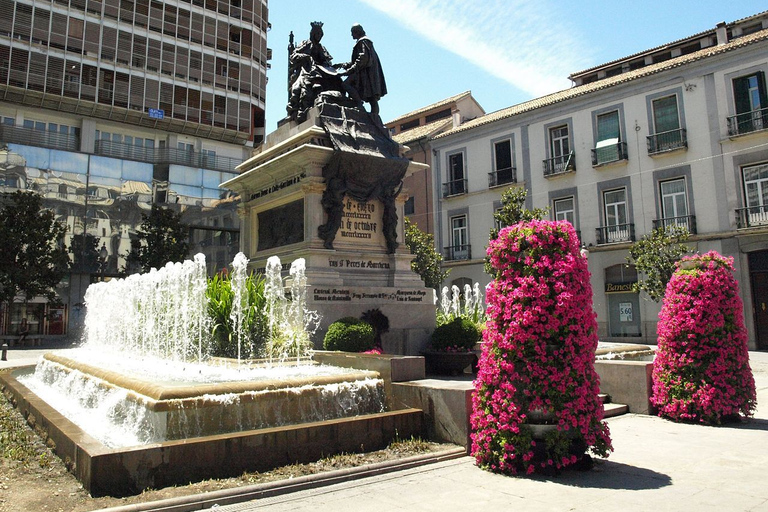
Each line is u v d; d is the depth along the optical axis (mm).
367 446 6051
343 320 10219
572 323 5570
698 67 26953
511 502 4516
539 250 5715
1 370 13703
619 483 5039
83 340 30781
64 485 4746
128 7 36000
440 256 32156
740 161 25594
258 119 43344
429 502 4520
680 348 8172
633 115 29094
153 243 31672
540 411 5449
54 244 31141
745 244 25172
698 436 7090
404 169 12523
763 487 4863
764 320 24734
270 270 11711
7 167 30312
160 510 4230
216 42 39562
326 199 11648
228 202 37094
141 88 36188
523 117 33469
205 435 5602
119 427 6316
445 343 10711
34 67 32594
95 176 32812
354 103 12945
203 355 10219
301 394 6398
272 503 4504
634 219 28797
